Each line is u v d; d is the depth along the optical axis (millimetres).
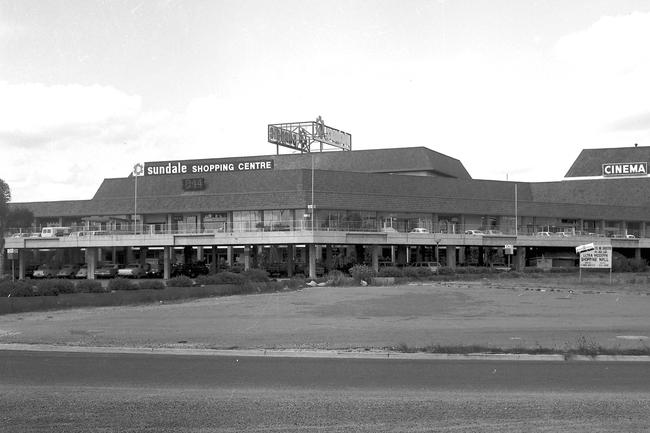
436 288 42531
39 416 8055
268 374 11297
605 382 10438
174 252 83375
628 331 17656
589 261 52094
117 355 13938
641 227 96062
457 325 19438
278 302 29922
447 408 8422
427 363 12633
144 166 93250
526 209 87375
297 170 79875
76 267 78688
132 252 85562
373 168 100625
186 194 85375
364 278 50906
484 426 7477
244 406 8586
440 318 21766
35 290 31641
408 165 99375
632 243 87688
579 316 22359
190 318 22062
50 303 26578
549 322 20266
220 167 90125
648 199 95688
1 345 15531
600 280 53062
